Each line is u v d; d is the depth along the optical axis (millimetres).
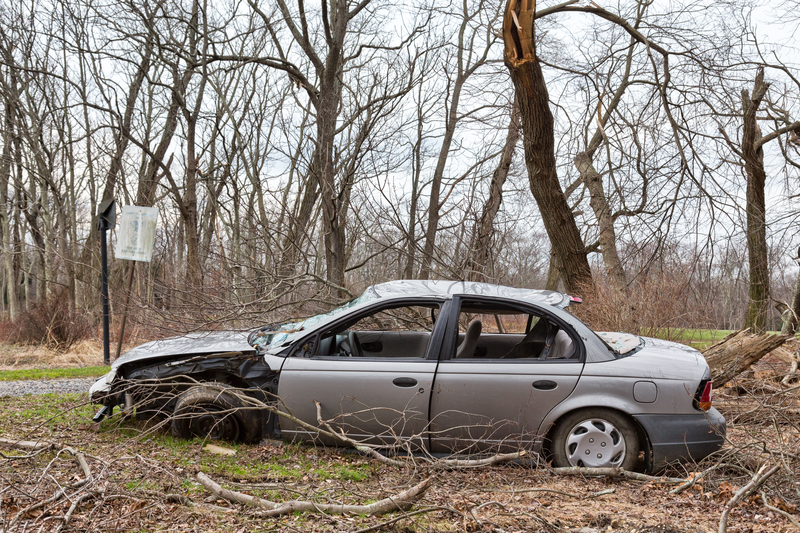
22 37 18578
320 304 9250
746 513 3850
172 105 19281
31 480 3930
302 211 14719
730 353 7160
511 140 13633
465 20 16156
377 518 3537
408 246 10078
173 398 5148
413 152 14430
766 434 5613
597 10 10344
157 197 21719
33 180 23922
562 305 4941
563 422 4629
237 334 5641
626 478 4480
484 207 10812
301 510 3572
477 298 4902
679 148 9141
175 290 7727
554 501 4027
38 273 25062
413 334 5988
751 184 12766
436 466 4312
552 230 10875
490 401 4602
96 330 14797
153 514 3502
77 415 6113
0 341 15180
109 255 22094
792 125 12086
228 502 3748
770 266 11625
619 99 12250
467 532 3432
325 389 4699
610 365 4637
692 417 4551
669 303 8984
